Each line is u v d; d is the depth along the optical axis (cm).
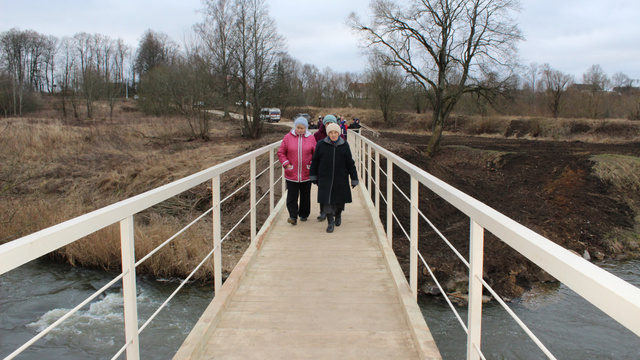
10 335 794
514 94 2733
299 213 703
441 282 1052
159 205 1472
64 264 1136
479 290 214
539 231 1534
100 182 1827
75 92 4428
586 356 771
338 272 463
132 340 225
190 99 3189
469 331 216
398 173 1717
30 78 7962
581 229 1594
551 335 845
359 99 7838
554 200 1856
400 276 418
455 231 1361
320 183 620
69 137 2572
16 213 1220
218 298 367
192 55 3322
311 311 366
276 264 490
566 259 132
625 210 1747
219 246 394
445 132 4778
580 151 2559
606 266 1333
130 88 9525
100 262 1116
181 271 1052
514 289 1041
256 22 3384
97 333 807
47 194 1628
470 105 4459
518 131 4238
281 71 3734
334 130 611
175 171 1975
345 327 337
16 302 925
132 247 229
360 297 396
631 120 3991
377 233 573
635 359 756
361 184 955
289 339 318
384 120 5538
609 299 108
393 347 306
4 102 4312
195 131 3269
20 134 2270
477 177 2288
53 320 852
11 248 139
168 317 874
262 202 1405
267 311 366
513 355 782
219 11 3831
